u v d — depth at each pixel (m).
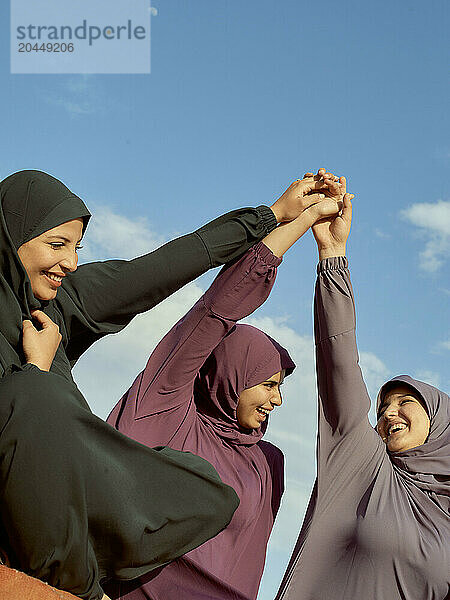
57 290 1.67
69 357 1.74
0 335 1.49
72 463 1.32
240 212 1.94
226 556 1.91
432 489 1.93
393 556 1.82
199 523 1.45
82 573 1.32
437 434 2.01
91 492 1.33
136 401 1.94
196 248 1.84
